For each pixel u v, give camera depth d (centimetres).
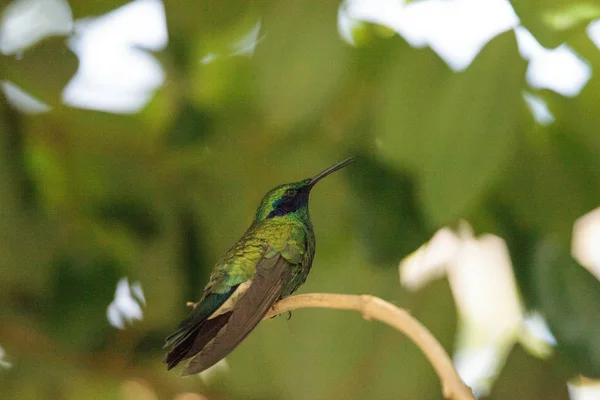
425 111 514
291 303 621
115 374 813
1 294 768
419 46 540
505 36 507
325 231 734
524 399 719
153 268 783
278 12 566
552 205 650
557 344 637
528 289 670
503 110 499
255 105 742
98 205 797
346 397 699
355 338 709
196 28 726
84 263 778
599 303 640
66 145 802
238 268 677
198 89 767
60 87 785
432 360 510
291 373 707
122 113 811
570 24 514
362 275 723
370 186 729
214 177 780
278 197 743
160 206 791
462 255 784
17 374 789
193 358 539
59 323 776
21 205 748
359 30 615
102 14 781
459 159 497
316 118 627
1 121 751
